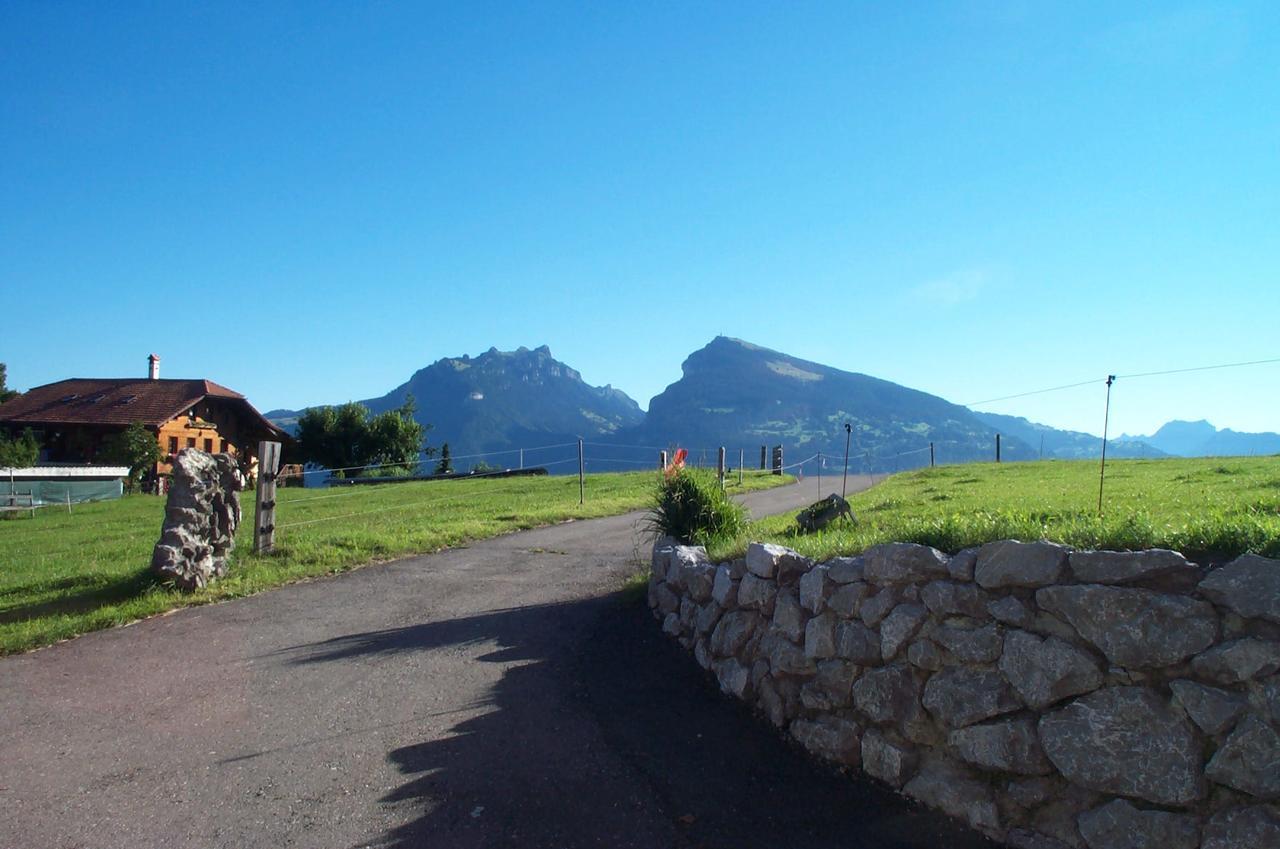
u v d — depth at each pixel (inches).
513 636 305.7
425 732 217.9
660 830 165.5
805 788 180.9
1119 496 386.6
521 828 167.2
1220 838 129.0
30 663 288.8
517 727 219.1
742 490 911.7
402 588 394.9
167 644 307.4
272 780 191.8
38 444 1744.6
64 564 517.7
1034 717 153.1
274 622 336.8
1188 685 135.0
